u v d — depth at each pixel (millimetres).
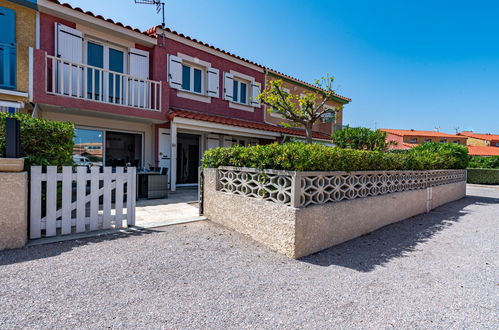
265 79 13867
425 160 7348
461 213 7094
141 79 8703
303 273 3092
